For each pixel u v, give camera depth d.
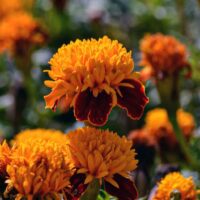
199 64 0.85
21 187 0.43
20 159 0.43
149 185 0.60
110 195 0.46
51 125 0.98
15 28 0.96
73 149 0.44
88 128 0.45
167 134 0.72
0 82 1.10
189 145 0.76
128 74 0.44
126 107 0.44
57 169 0.43
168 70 0.70
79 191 0.44
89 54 0.44
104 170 0.43
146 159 0.63
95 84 0.44
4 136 0.95
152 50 0.70
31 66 0.96
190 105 0.95
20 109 0.96
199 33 1.08
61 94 0.44
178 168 0.58
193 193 0.51
